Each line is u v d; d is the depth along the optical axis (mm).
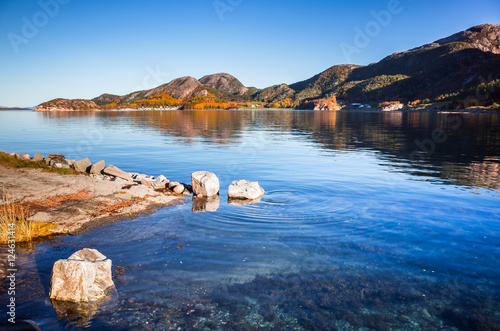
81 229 9484
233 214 10820
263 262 7223
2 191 11703
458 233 8891
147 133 47688
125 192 13102
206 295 5895
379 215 10492
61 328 4930
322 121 82875
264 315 5312
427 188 14180
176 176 17703
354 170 18703
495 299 5805
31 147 31188
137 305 5566
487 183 15055
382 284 6305
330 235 8820
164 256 7547
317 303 5668
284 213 10836
